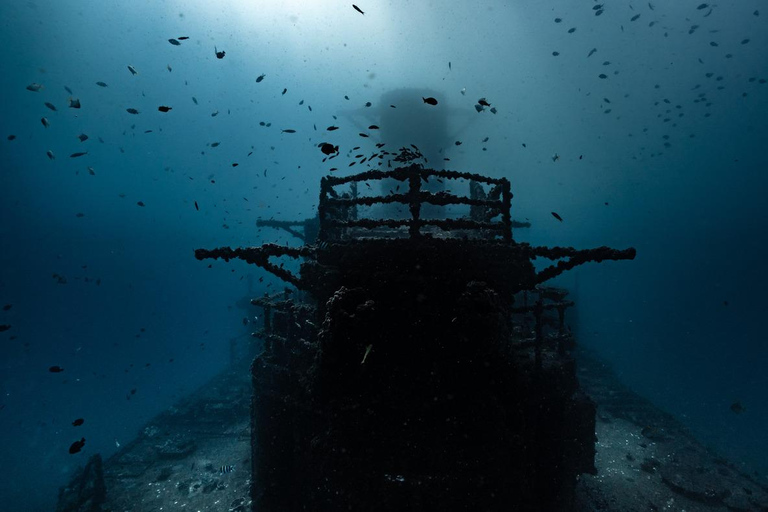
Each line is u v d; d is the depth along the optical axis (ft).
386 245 17.98
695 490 30.63
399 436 16.03
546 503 21.63
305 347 23.20
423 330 16.90
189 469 36.99
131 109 27.35
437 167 58.03
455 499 15.46
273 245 20.36
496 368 16.88
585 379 56.85
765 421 69.31
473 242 18.42
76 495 32.42
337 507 15.98
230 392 55.98
